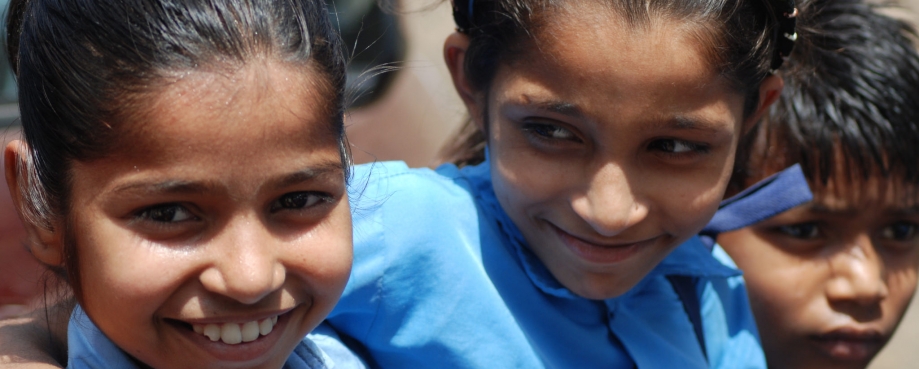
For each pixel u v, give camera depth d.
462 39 1.81
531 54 1.50
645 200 1.54
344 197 1.25
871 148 2.22
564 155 1.54
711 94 1.49
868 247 2.35
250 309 1.16
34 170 1.19
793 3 1.65
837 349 2.39
